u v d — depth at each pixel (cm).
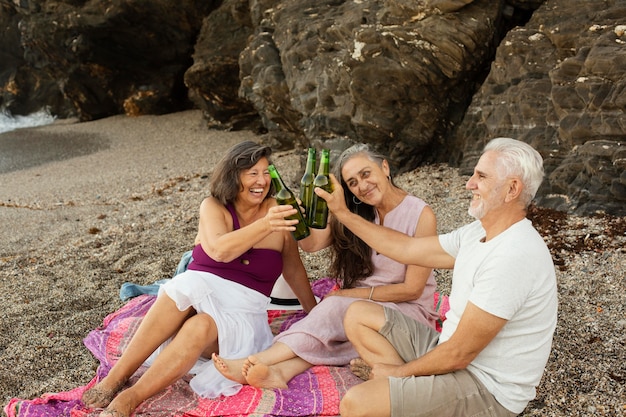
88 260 582
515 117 648
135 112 1638
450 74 711
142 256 583
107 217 754
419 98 740
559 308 419
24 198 932
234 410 303
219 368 313
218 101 1329
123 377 318
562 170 590
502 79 682
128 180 1004
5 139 1523
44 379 373
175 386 326
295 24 857
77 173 1111
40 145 1422
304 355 329
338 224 352
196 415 303
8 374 377
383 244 319
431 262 312
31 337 424
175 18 1480
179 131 1413
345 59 746
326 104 808
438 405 270
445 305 419
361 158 337
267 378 313
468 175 720
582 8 633
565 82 602
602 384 332
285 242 368
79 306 477
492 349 273
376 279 352
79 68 1603
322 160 314
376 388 273
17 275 553
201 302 321
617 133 555
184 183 926
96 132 1511
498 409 273
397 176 765
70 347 408
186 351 310
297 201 329
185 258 473
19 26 1644
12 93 1822
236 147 344
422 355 295
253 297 341
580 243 512
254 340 338
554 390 329
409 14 706
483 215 268
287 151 1017
